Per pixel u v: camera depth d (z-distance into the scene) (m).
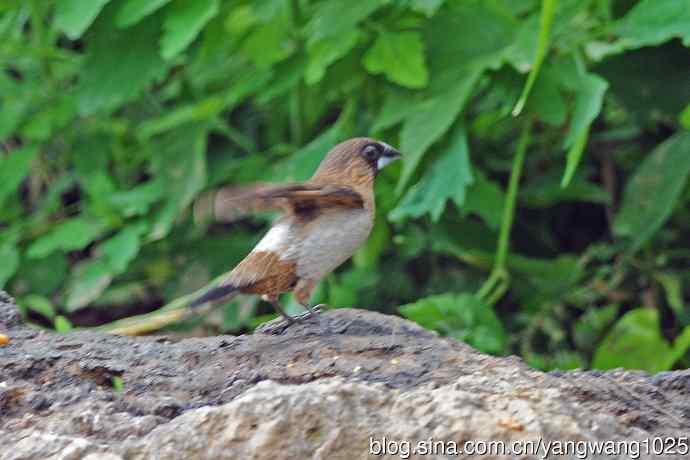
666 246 13.30
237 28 11.54
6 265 13.34
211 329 12.71
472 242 13.10
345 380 6.90
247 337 8.05
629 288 13.25
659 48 11.82
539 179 13.44
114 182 14.25
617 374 7.57
